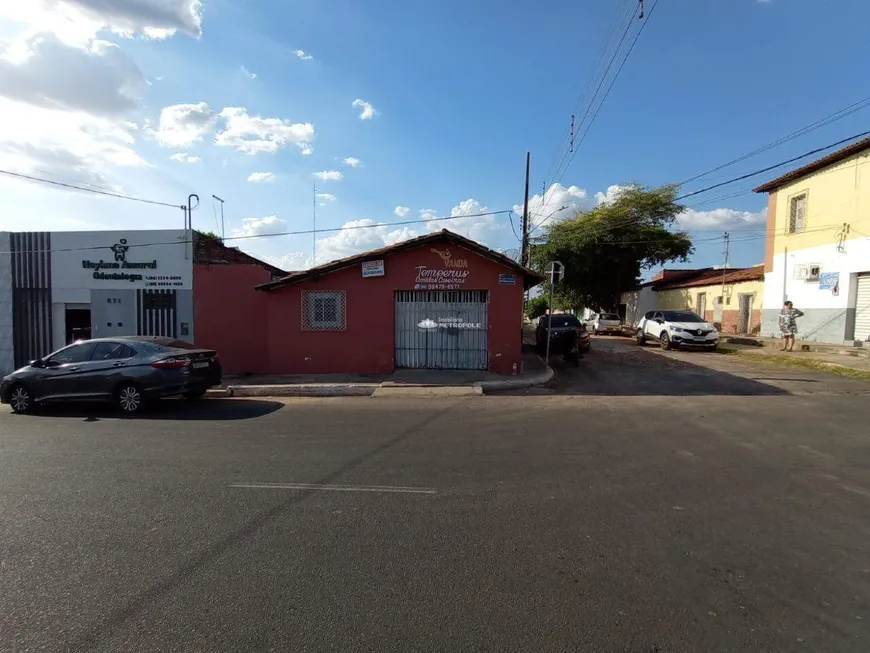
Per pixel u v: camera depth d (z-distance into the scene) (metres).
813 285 20.00
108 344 10.18
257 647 2.64
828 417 8.23
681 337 20.06
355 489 5.00
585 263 36.03
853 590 3.18
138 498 4.82
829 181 19.16
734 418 8.23
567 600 3.06
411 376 12.80
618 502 4.62
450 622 2.85
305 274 13.48
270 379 13.08
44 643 2.69
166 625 2.84
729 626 2.81
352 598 3.09
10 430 8.18
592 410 9.05
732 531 4.02
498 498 4.74
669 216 36.31
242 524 4.20
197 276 15.65
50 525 4.22
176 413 9.48
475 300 13.38
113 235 15.90
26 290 16.36
